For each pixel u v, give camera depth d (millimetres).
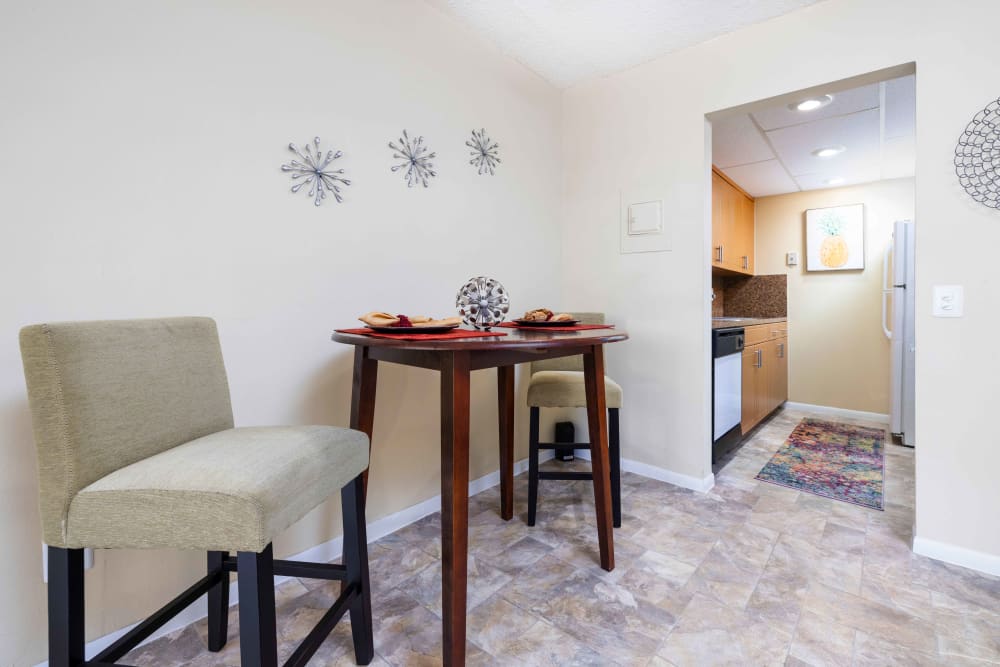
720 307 4742
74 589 892
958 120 1675
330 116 1752
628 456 2750
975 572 1671
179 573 1433
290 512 898
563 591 1583
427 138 2105
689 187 2430
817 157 3412
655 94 2533
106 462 912
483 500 2371
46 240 1178
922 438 1782
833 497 2371
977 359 1670
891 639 1334
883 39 1841
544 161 2801
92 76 1236
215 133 1465
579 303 2895
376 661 1276
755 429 3738
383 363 1988
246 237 1543
